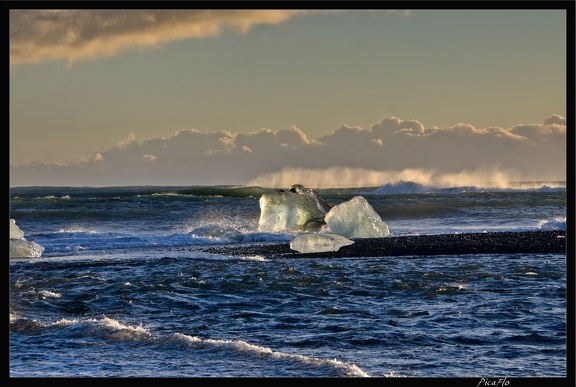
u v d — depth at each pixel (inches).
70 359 827.4
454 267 1461.6
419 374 755.4
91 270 1535.4
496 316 1005.2
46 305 1149.7
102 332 938.7
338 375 745.6
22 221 2945.4
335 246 1833.2
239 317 1045.2
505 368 771.4
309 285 1291.8
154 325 1010.1
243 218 3085.6
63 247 2018.9
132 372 776.3
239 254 1801.2
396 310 1063.6
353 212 2142.0
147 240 2142.0
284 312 1072.8
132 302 1165.1
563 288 1202.0
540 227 2379.4
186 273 1454.2
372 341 887.7
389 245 1893.5
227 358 815.1
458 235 2097.7
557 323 960.3
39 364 808.3
